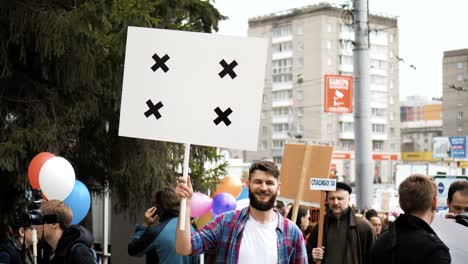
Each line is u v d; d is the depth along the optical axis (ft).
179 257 21.57
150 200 33.04
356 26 61.98
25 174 26.89
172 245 21.39
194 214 25.62
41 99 27.84
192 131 16.02
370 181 61.52
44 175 22.36
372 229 24.16
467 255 16.71
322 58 302.66
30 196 29.25
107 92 30.04
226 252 15.08
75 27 25.89
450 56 287.48
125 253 43.98
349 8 63.77
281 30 318.45
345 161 285.02
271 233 15.02
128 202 33.40
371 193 61.57
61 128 27.96
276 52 320.09
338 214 24.11
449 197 20.68
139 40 16.30
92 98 29.35
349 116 305.94
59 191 22.40
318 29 302.66
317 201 24.90
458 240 16.80
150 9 30.01
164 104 16.15
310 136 304.71
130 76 16.31
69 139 30.19
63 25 25.64
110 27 28.89
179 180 15.37
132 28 16.34
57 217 17.03
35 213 16.97
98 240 48.85
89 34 26.48
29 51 27.66
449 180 54.95
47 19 25.50
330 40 304.50
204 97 16.02
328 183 22.59
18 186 27.63
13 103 27.61
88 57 27.25
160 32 16.24
